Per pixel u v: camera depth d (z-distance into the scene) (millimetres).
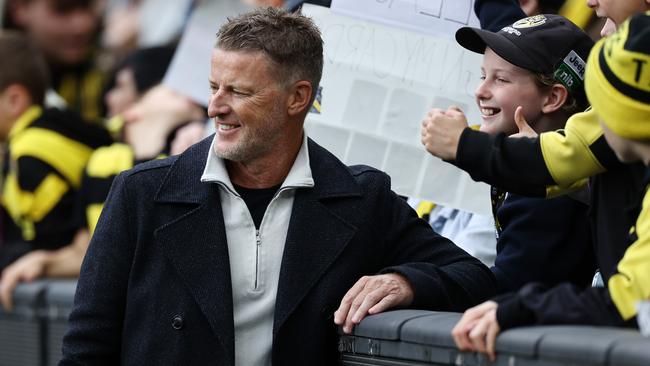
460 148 8297
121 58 21328
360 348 8930
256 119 9172
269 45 9148
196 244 9250
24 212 16516
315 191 9453
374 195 9594
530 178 8219
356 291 9094
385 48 11156
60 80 22109
